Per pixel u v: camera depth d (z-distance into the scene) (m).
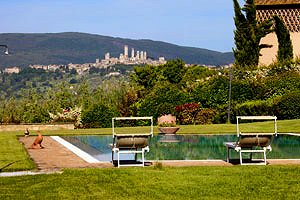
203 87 28.88
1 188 8.18
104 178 8.88
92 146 16.53
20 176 9.17
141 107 28.16
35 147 15.05
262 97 27.92
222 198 7.37
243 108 25.81
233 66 30.94
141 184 8.37
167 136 19.80
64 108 30.17
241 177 8.79
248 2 31.34
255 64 31.20
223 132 20.23
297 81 27.69
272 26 32.41
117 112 27.98
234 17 31.80
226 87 28.16
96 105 28.00
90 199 7.45
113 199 7.43
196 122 27.03
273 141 17.19
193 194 7.63
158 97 28.14
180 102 28.19
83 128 27.31
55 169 9.96
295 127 20.47
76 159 12.02
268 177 8.73
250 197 7.39
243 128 21.39
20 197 7.58
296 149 15.05
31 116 29.89
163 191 7.87
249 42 31.20
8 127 26.05
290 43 31.20
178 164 10.72
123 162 11.66
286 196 7.39
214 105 28.11
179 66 39.25
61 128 26.48
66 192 7.89
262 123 23.09
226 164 10.64
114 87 33.81
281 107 24.64
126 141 10.67
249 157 12.96
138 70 38.41
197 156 13.72
